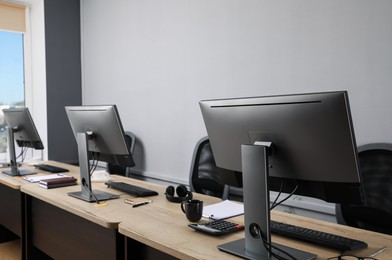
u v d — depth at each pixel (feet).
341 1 6.95
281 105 3.59
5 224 9.09
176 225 4.84
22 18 13.43
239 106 3.96
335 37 7.06
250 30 8.46
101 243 5.67
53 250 7.09
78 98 13.93
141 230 4.62
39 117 13.57
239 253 3.75
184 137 10.27
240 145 4.13
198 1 9.64
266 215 3.64
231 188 8.86
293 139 3.60
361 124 6.81
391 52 6.37
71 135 13.69
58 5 13.25
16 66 13.57
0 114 13.10
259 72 8.33
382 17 6.44
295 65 7.68
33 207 7.75
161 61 10.83
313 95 3.34
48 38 13.03
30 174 9.00
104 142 6.39
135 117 11.88
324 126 3.34
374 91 6.61
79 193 6.69
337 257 3.74
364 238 4.36
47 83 13.07
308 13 7.43
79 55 13.91
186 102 10.14
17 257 9.13
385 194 5.69
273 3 7.99
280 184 4.09
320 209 7.25
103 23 12.92
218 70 9.23
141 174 11.63
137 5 11.53
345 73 6.96
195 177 8.50
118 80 12.44
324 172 3.51
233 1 8.79
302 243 4.16
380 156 5.86
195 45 9.79
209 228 4.52
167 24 10.57
